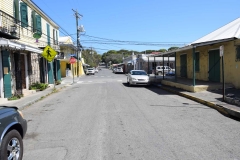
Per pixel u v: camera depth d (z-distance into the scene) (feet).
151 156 15.08
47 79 75.51
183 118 25.39
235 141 17.63
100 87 64.95
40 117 27.99
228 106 28.58
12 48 42.06
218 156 14.85
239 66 43.19
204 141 17.74
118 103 36.19
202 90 44.29
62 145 17.69
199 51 60.13
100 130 21.31
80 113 29.35
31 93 51.11
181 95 44.21
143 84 65.05
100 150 16.38
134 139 18.54
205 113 27.78
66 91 58.65
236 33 43.57
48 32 75.72
